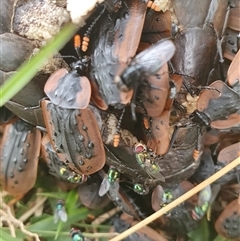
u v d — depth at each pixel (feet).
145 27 0.22
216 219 0.27
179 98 0.23
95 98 0.22
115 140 0.23
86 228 0.28
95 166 0.23
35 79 0.23
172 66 0.23
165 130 0.23
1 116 0.27
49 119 0.22
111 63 0.21
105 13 0.22
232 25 0.25
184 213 0.26
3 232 0.25
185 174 0.26
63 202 0.27
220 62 0.24
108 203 0.28
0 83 0.23
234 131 0.26
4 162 0.26
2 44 0.23
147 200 0.27
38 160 0.27
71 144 0.22
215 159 0.27
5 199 0.28
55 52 0.23
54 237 0.27
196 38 0.24
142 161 0.24
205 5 0.24
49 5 0.23
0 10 0.23
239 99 0.23
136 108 0.22
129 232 0.24
